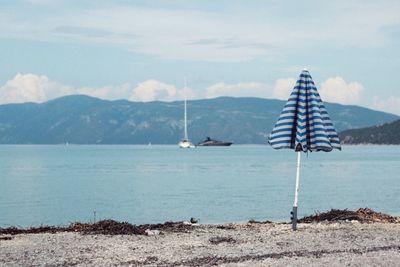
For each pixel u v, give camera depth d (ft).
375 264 50.44
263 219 126.93
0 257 53.42
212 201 171.42
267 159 599.57
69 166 425.28
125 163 483.51
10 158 613.52
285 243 62.03
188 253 55.93
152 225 77.41
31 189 219.00
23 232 72.33
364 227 75.05
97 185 240.12
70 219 133.49
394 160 554.87
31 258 53.01
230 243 61.98
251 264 50.34
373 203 165.68
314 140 69.21
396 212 141.38
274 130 69.87
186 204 163.32
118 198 183.32
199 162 510.58
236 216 134.00
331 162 509.76
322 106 69.51
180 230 72.43
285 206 156.56
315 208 152.05
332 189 216.54
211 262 51.55
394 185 237.25
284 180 270.26
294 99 69.10
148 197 186.09
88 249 57.62
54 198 184.24
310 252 56.80
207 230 72.64
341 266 49.57
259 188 221.25
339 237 66.28
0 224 123.85
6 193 201.57
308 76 68.74
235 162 512.22
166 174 324.19
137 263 51.26
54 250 56.90
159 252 56.39
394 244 61.82
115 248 58.29
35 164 459.73
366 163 483.92
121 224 73.00
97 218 134.21
